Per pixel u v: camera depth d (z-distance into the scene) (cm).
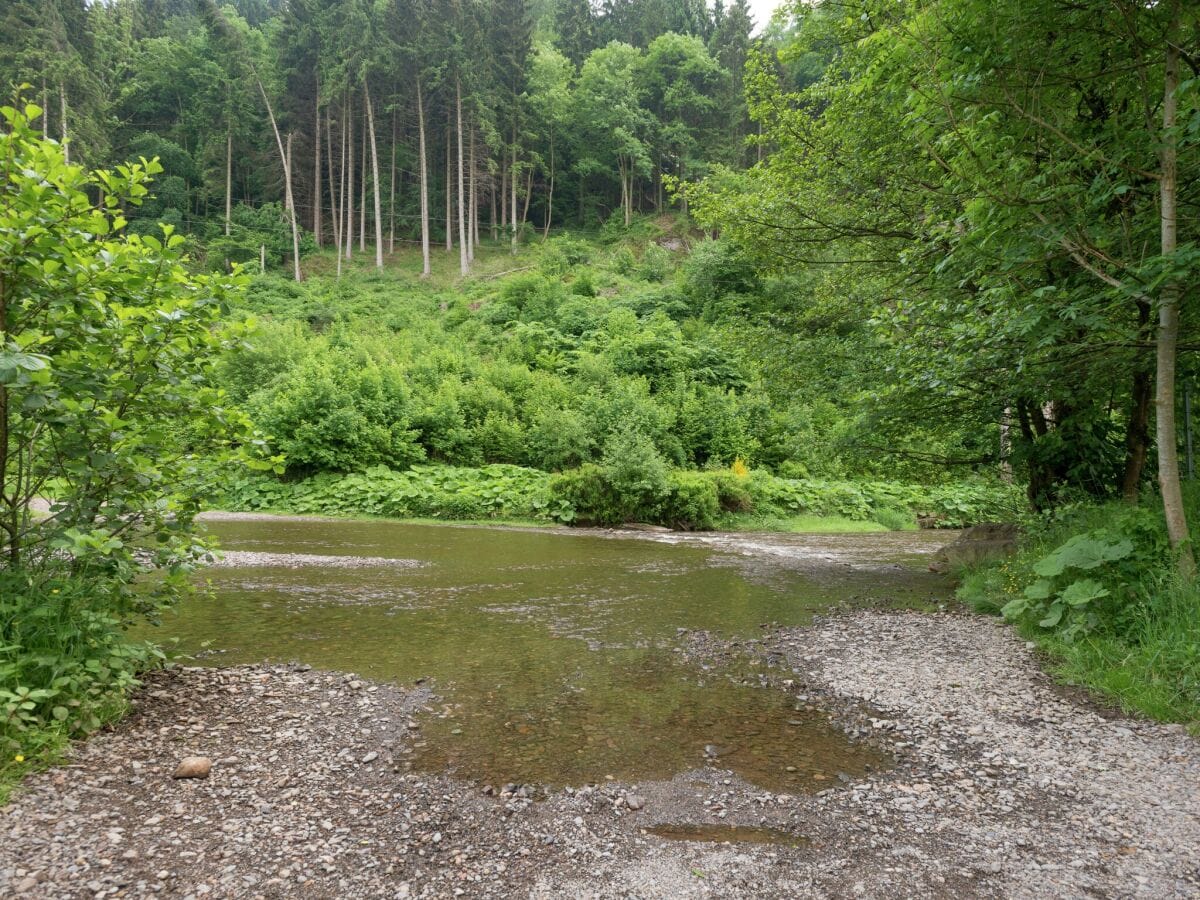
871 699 481
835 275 1234
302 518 1717
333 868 270
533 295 3700
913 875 275
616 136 6009
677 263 4891
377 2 5450
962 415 902
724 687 507
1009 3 494
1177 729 408
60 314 386
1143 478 826
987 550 961
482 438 2283
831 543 1495
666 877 272
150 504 431
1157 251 596
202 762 341
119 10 6394
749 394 2677
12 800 294
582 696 485
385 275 4725
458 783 350
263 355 2319
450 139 5228
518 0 5597
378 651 584
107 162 4550
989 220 552
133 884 249
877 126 977
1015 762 377
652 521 1775
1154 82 584
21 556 411
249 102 5347
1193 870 275
